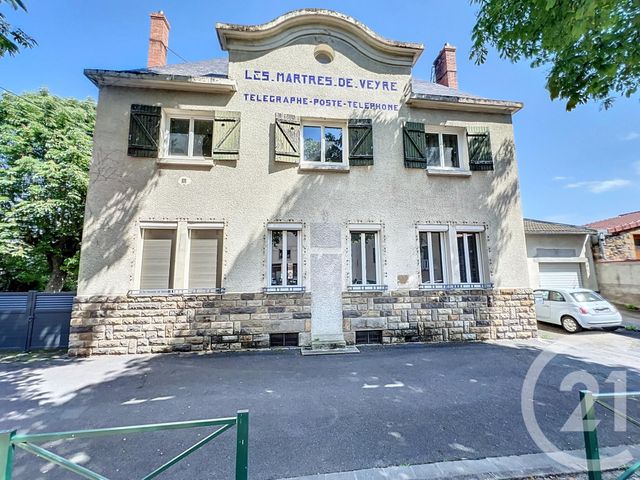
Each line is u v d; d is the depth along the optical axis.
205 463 3.03
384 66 8.97
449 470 2.89
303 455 3.14
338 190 8.31
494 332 8.43
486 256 8.76
